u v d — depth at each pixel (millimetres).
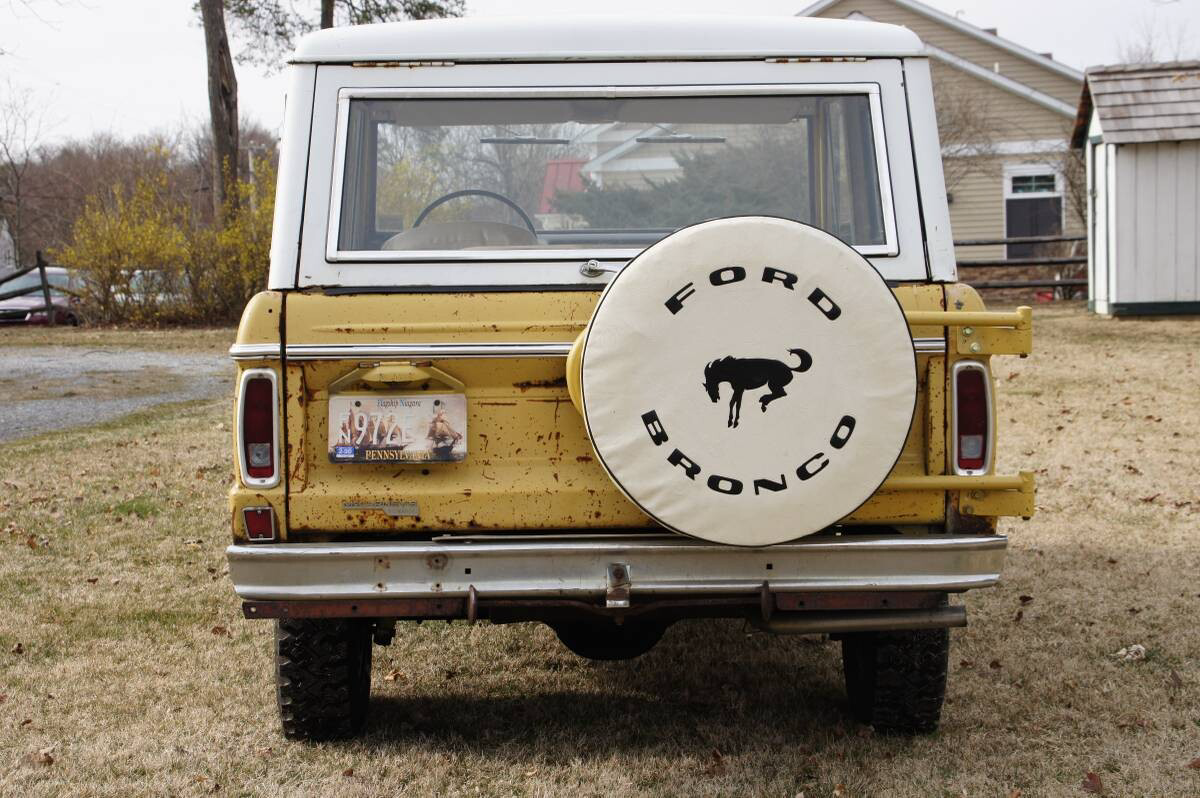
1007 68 29812
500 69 3857
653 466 3285
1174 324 16781
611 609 3496
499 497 3514
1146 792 3650
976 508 3549
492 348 3504
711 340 3271
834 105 3904
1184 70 17828
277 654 3877
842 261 3266
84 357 17391
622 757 3941
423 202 3971
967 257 28547
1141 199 17250
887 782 3705
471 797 3645
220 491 8281
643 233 4098
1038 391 11797
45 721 4297
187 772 3832
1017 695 4469
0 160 47812
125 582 6137
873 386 3287
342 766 3861
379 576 3426
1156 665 4766
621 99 3879
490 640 5309
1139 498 7602
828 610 3582
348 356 3482
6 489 8242
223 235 22641
